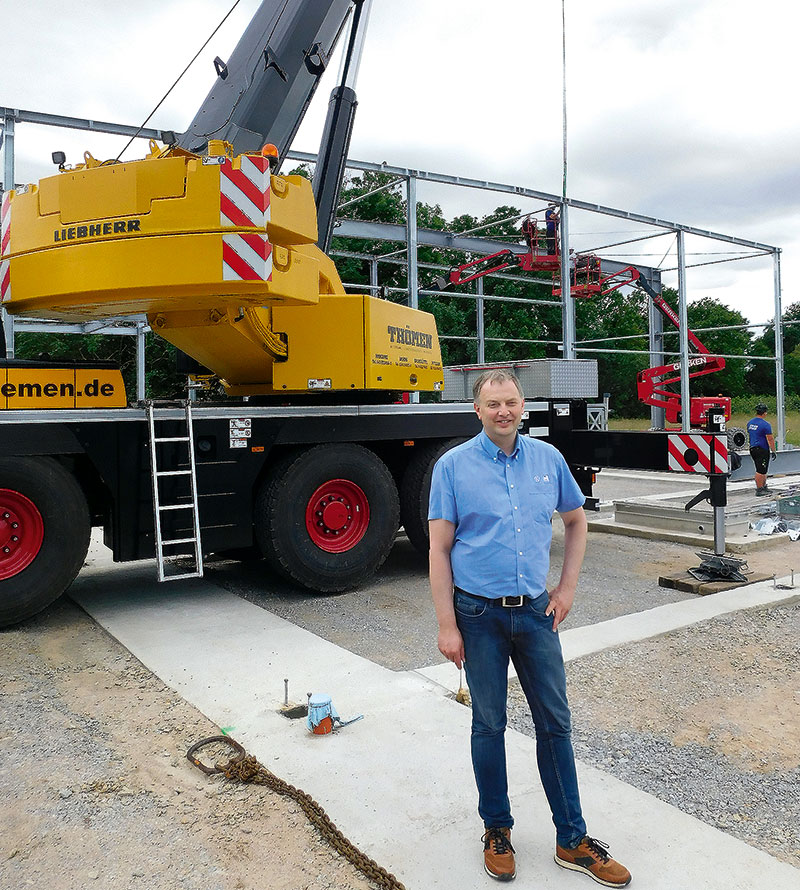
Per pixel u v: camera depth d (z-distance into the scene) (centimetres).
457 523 270
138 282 509
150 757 353
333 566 648
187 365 755
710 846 279
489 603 262
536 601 263
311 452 647
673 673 454
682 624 537
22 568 537
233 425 616
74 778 335
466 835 287
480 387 268
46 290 526
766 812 308
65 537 550
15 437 531
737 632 528
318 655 484
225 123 617
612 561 771
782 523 896
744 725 388
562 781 264
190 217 509
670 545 858
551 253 1688
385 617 589
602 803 306
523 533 263
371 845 281
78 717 398
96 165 552
